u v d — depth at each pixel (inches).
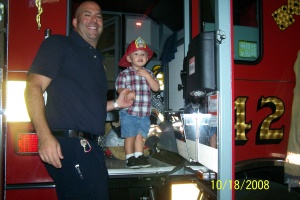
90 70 76.9
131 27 171.5
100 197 74.4
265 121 103.3
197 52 79.7
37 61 69.5
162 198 99.6
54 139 64.5
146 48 126.6
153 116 139.9
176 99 152.2
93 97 76.0
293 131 99.3
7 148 84.7
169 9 154.0
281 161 102.3
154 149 130.9
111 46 169.2
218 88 72.8
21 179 85.4
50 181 86.8
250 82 102.9
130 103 100.7
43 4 88.7
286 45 107.3
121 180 97.7
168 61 162.4
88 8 83.3
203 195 97.2
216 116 74.3
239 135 100.3
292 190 104.5
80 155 72.1
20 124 85.0
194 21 119.9
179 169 103.3
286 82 106.0
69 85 73.3
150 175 99.0
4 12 69.6
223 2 73.1
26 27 86.7
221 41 72.7
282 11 108.3
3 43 68.9
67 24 89.9
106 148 130.2
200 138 92.0
